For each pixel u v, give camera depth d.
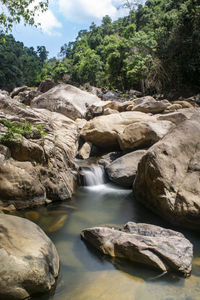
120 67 27.34
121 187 8.40
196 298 3.42
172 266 3.94
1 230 3.79
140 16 46.78
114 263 4.13
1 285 3.03
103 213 6.29
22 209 5.93
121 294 3.44
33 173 6.25
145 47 24.95
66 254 4.37
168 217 5.86
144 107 13.52
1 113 7.43
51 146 7.30
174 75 24.94
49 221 5.60
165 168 6.11
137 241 4.27
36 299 3.27
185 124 7.01
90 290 3.50
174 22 25.45
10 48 64.88
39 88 21.14
